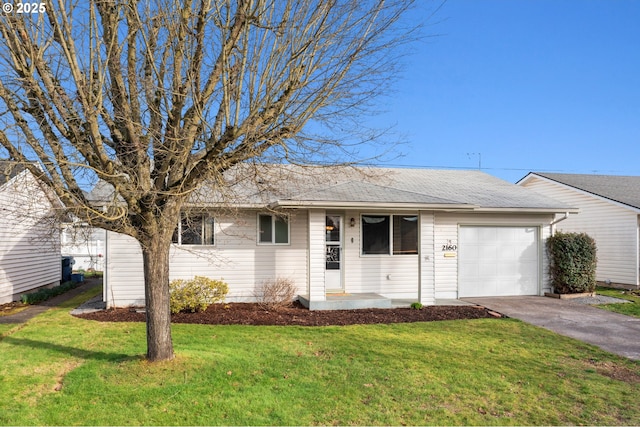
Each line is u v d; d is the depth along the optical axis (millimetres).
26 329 8664
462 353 7324
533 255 14398
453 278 13789
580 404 5340
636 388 5910
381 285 13055
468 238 13961
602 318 10547
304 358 6777
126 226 5367
